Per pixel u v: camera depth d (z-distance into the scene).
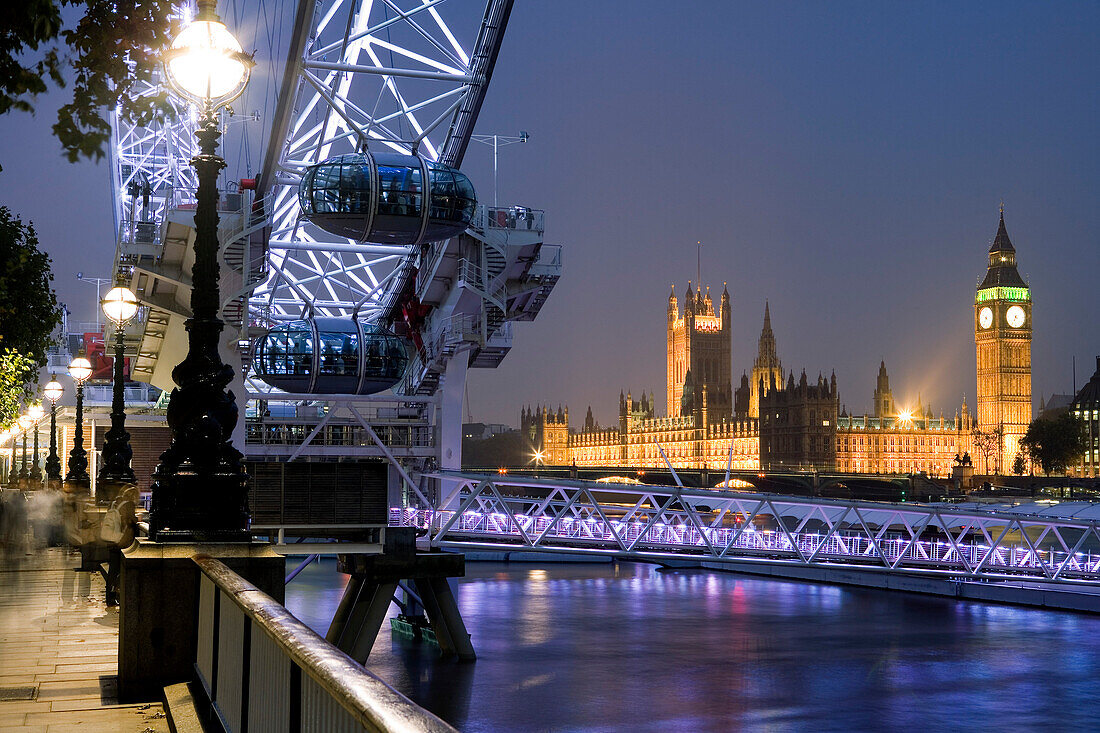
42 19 7.81
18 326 40.22
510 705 48.66
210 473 13.88
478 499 68.06
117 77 8.55
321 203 66.50
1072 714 50.06
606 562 121.12
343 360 83.62
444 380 79.38
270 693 7.91
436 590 55.47
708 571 113.06
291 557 104.94
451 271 79.81
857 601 86.81
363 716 4.40
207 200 14.33
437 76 65.75
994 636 70.06
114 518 23.16
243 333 74.00
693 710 49.12
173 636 13.51
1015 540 144.12
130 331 89.62
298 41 58.97
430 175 66.75
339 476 51.12
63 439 96.56
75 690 14.09
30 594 25.25
